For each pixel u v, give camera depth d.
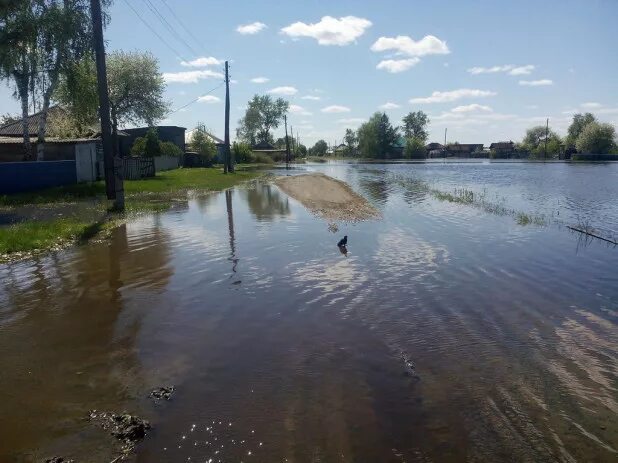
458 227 15.76
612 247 12.71
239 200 23.31
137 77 44.97
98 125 41.38
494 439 4.38
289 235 14.05
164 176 37.62
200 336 6.67
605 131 99.00
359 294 8.53
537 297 8.46
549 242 13.35
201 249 12.12
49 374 5.59
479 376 5.54
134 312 7.63
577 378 5.54
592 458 4.14
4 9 22.09
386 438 4.36
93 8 18.34
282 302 8.10
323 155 171.88
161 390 5.17
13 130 37.25
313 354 6.09
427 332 6.84
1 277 9.61
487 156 133.12
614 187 33.31
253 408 4.83
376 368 5.71
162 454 4.13
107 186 19.23
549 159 110.62
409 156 123.31
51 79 24.92
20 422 4.61
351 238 13.66
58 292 8.66
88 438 4.35
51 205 20.50
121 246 12.44
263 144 117.62
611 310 7.82
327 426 4.53
